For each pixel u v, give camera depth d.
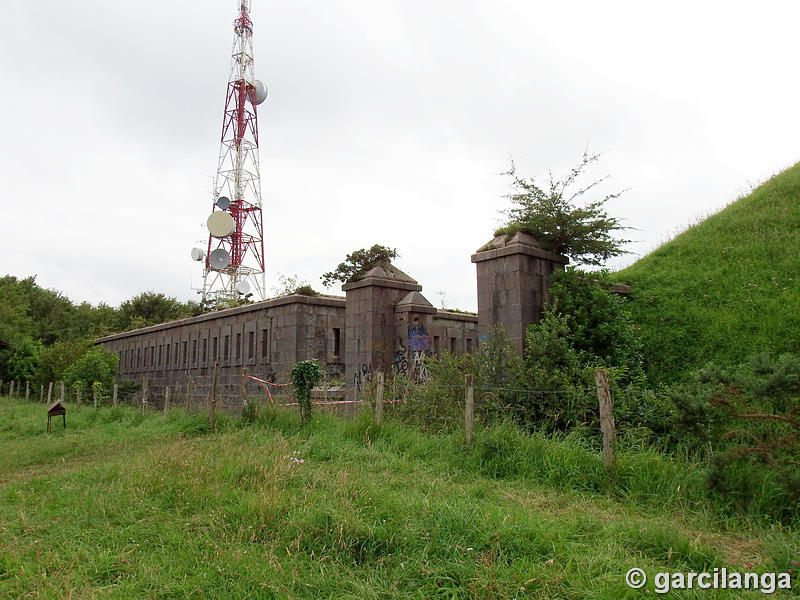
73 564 4.80
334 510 5.52
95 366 24.80
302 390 11.26
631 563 4.45
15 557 4.95
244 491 6.62
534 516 5.45
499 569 4.37
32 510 6.55
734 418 7.07
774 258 12.49
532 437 7.88
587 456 7.06
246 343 18.41
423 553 4.68
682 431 6.55
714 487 5.75
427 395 10.29
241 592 4.20
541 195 12.47
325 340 16.52
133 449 10.88
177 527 5.68
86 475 8.22
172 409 15.66
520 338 11.26
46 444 12.45
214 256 27.77
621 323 10.95
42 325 44.31
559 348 9.63
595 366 9.62
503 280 11.80
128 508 6.27
